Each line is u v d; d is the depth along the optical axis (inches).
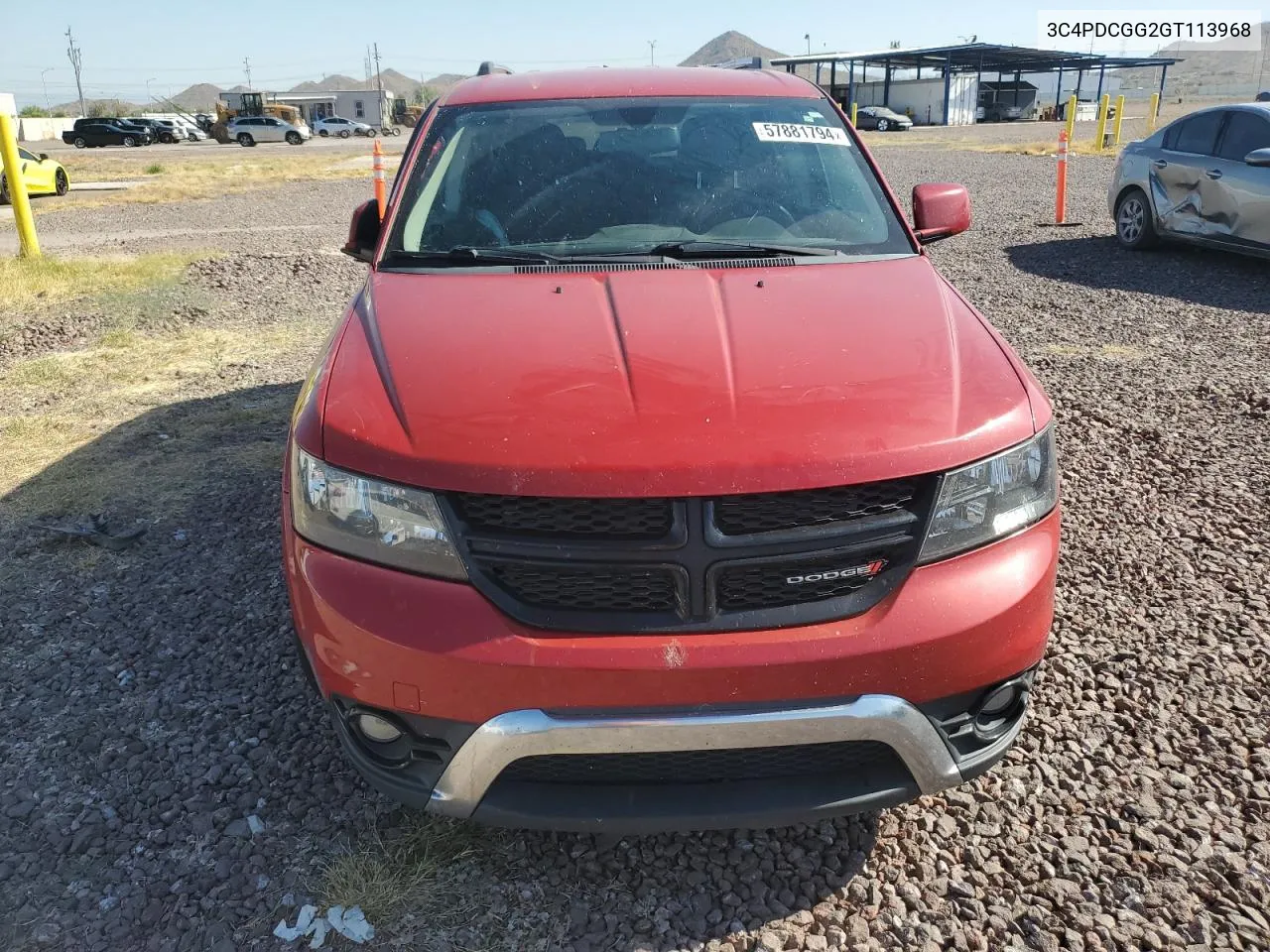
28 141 2605.8
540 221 130.4
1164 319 299.6
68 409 237.6
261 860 97.9
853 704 83.4
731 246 125.6
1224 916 89.7
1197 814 102.0
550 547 83.1
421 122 148.4
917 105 2309.3
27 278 378.9
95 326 314.0
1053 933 88.5
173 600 147.7
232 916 91.3
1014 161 859.4
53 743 116.1
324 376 100.1
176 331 311.4
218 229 559.2
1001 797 105.1
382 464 86.7
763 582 84.5
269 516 175.3
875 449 85.2
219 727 118.5
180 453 206.1
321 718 119.6
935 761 87.7
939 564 87.0
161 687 126.6
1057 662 127.6
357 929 89.7
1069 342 278.1
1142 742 112.8
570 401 88.8
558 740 82.4
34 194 790.5
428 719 85.0
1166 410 220.4
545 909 92.3
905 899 93.0
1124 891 92.9
